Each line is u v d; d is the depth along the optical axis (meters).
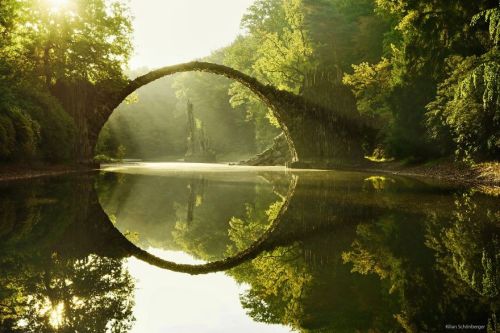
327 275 4.40
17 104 19.23
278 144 43.06
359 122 34.38
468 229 6.72
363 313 3.29
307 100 35.56
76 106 28.25
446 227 6.93
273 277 4.43
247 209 10.22
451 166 19.09
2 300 3.69
